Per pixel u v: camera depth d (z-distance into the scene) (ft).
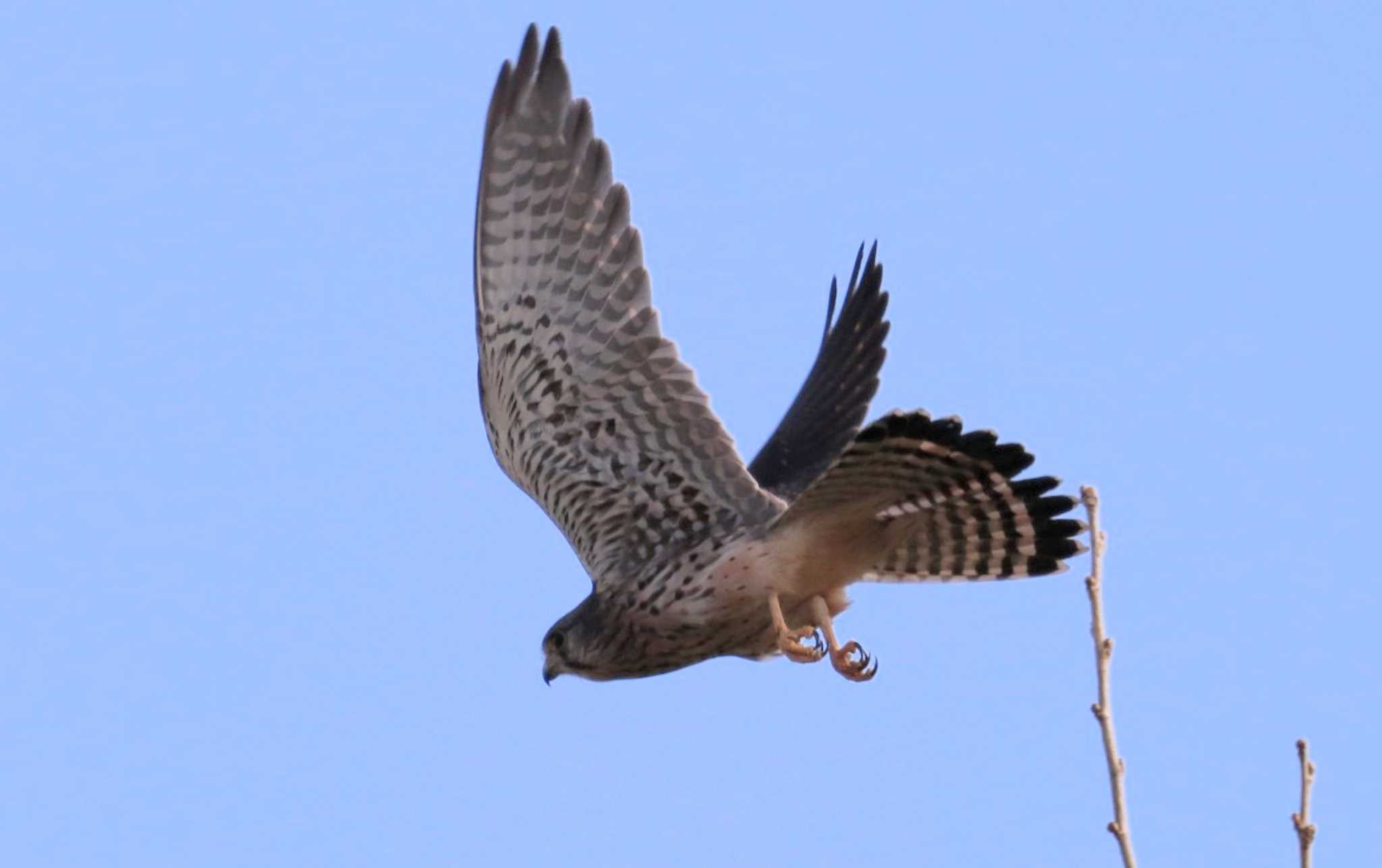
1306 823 24.02
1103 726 25.75
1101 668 26.03
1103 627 26.27
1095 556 26.71
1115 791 25.34
